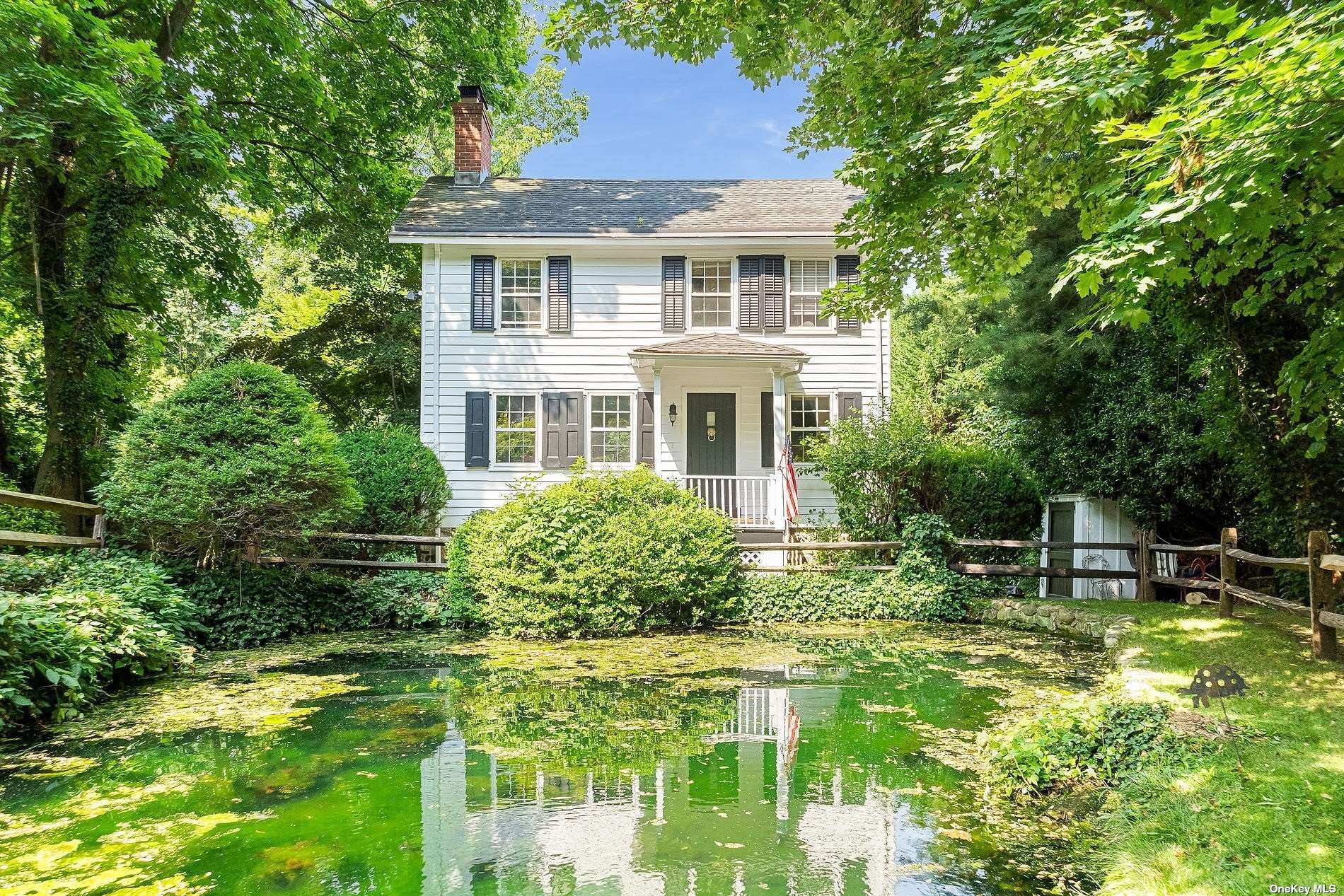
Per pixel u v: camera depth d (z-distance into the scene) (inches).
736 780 169.0
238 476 325.1
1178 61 118.4
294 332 844.6
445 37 611.5
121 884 119.0
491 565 389.7
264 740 201.5
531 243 562.9
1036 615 395.2
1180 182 122.3
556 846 133.3
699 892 115.7
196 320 834.2
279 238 751.7
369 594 415.5
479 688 266.5
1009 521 506.9
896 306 300.7
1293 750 149.7
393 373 738.2
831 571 459.5
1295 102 106.8
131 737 205.0
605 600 379.2
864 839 136.4
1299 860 106.5
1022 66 152.1
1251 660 230.8
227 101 532.1
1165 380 388.2
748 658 320.2
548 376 568.7
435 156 926.4
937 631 391.9
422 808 152.5
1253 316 258.8
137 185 430.3
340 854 130.7
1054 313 457.1
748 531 517.7
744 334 567.8
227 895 115.1
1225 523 403.9
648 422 561.3
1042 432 476.4
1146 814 135.3
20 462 531.8
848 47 266.5
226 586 359.9
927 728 211.0
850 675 283.1
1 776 172.7
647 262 576.1
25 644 218.1
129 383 514.3
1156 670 227.5
